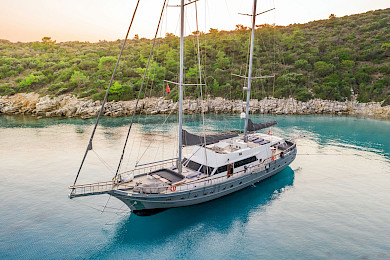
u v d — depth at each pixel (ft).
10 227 54.24
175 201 54.19
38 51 357.61
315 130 144.25
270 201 65.26
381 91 207.10
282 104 200.44
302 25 401.49
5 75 255.29
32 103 201.26
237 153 66.03
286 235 51.80
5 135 127.85
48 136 126.41
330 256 45.73
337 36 304.50
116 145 112.37
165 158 96.94
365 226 54.65
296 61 252.62
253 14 68.80
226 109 199.62
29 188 72.02
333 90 208.33
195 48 271.28
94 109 186.70
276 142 82.79
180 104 56.08
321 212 60.29
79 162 91.86
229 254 46.29
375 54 248.32
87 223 56.08
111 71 249.14
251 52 71.26
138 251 47.01
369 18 347.77
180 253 46.44
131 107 193.06
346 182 76.84
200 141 64.18
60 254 46.19
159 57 270.46
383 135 133.49
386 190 71.56
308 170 86.43
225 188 62.08
